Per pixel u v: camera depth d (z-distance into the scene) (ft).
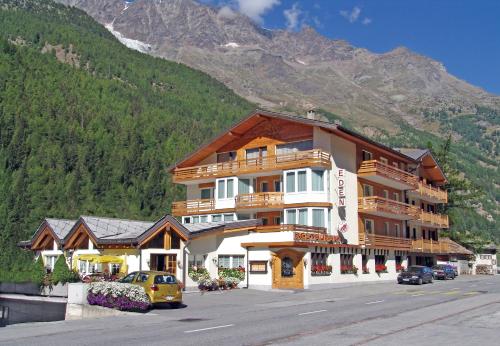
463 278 217.15
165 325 69.51
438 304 93.45
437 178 232.73
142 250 128.57
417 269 164.25
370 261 171.53
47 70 462.19
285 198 157.79
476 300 100.89
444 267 205.26
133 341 55.42
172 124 445.37
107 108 435.94
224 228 141.08
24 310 112.78
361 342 52.65
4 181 305.73
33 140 345.10
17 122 346.74
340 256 155.84
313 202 151.84
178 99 586.86
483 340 54.13
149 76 649.20
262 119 168.04
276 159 160.56
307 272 139.74
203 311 87.61
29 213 290.56
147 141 391.45
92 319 79.15
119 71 623.77
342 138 164.04
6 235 268.00
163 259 131.95
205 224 144.25
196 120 524.11
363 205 167.22
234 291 131.23
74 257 137.49
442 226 225.76
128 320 76.64
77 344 54.19
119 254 132.26
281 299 110.11
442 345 51.21
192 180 181.98
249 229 144.05
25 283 120.57
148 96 549.13
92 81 493.36
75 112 397.39
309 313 80.33
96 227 139.85
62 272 117.29
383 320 70.44
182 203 182.19
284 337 56.18
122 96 498.28
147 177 349.61
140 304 86.07
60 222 153.17
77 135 364.58
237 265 143.64
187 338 56.65
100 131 377.50
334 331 60.34
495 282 176.35
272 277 140.46
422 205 224.94
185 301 106.63
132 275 95.14
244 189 170.30
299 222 154.81
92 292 88.38
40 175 319.06
